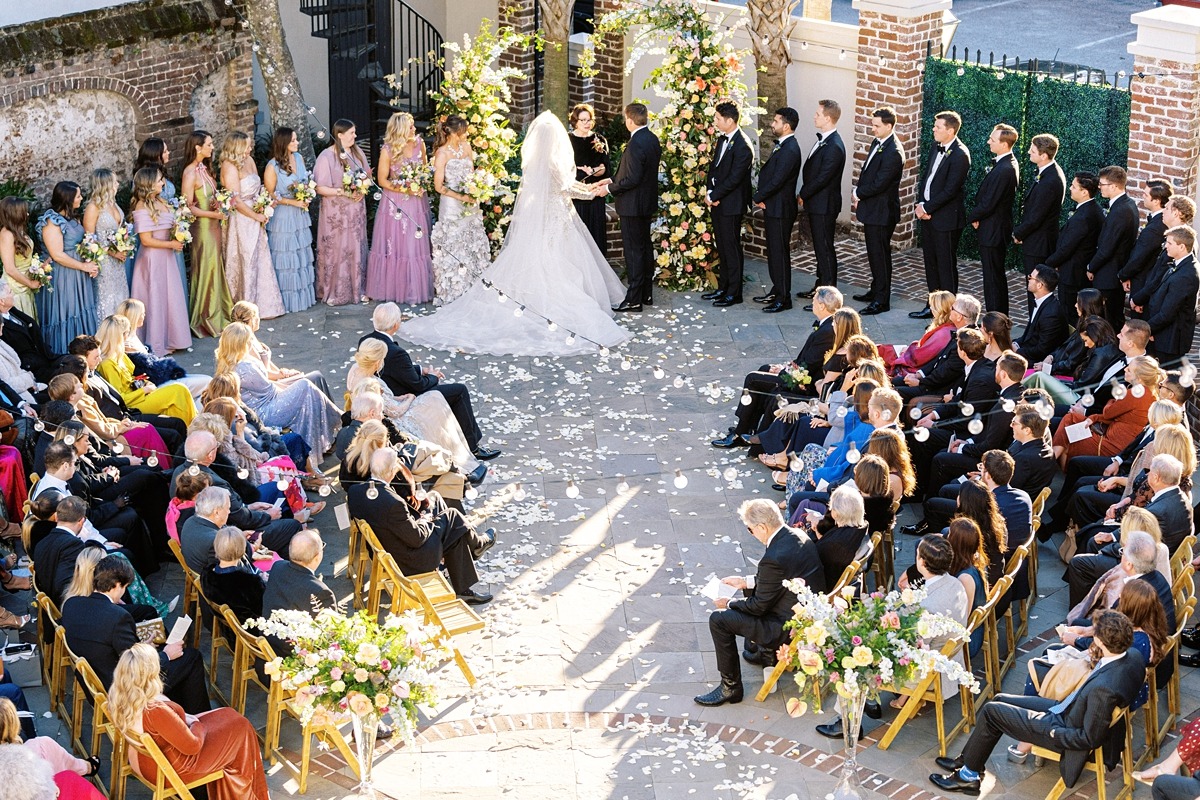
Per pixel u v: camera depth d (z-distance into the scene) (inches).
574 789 314.5
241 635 323.9
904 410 436.8
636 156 542.0
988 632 337.1
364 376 425.7
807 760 324.2
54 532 339.9
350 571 391.9
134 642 313.3
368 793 307.6
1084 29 912.9
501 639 368.5
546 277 542.0
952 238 543.2
